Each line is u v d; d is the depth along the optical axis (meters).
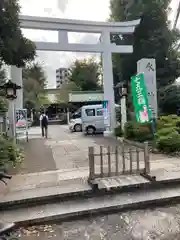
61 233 3.24
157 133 8.16
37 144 10.29
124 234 3.16
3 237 2.96
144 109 8.87
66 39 11.65
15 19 7.44
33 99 27.73
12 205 3.85
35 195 4.05
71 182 4.70
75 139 11.93
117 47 12.51
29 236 3.18
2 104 7.29
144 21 15.31
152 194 4.33
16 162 6.35
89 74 32.97
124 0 16.12
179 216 3.65
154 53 15.25
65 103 29.66
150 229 3.28
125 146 8.84
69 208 3.82
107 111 12.72
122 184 4.45
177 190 4.52
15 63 8.38
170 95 13.00
